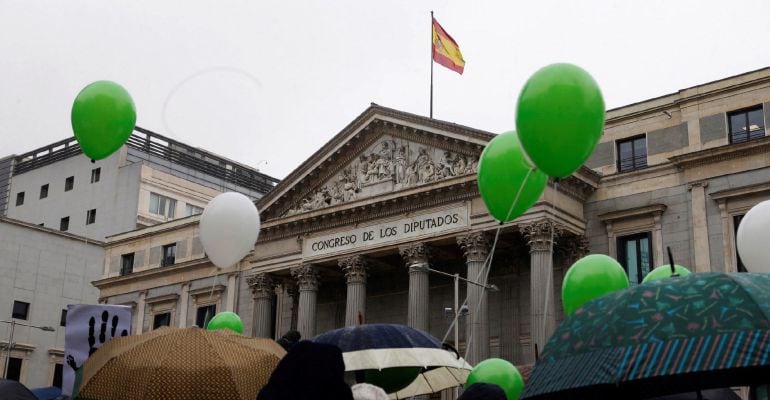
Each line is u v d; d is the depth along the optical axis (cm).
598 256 1736
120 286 7238
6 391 1456
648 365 825
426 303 5012
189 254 6875
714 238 4528
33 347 7875
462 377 1997
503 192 1686
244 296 6431
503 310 5212
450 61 5591
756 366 791
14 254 7938
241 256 1906
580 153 1366
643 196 4828
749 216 1684
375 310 5853
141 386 1171
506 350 5128
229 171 10231
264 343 1316
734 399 1208
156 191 9206
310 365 771
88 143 1834
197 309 6675
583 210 5006
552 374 900
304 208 5728
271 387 768
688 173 4694
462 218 4922
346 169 5581
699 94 4722
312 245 5588
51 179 9931
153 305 6988
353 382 2419
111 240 7444
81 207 9500
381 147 5428
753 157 4488
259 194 10600
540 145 1358
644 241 4806
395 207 5225
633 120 4975
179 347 1220
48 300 8094
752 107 4566
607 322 892
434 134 5122
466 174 4888
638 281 4762
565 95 1330
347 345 1627
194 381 1177
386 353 1599
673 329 840
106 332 1712
